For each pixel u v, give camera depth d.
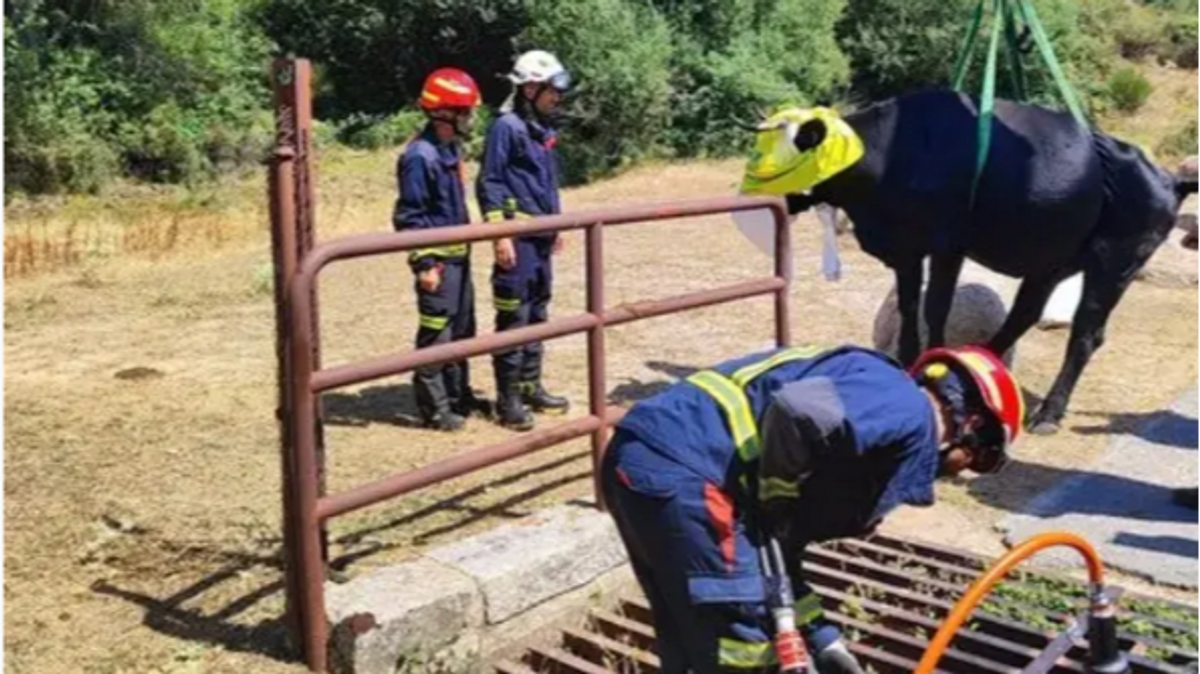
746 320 9.98
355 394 7.70
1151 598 5.53
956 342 8.20
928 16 28.00
